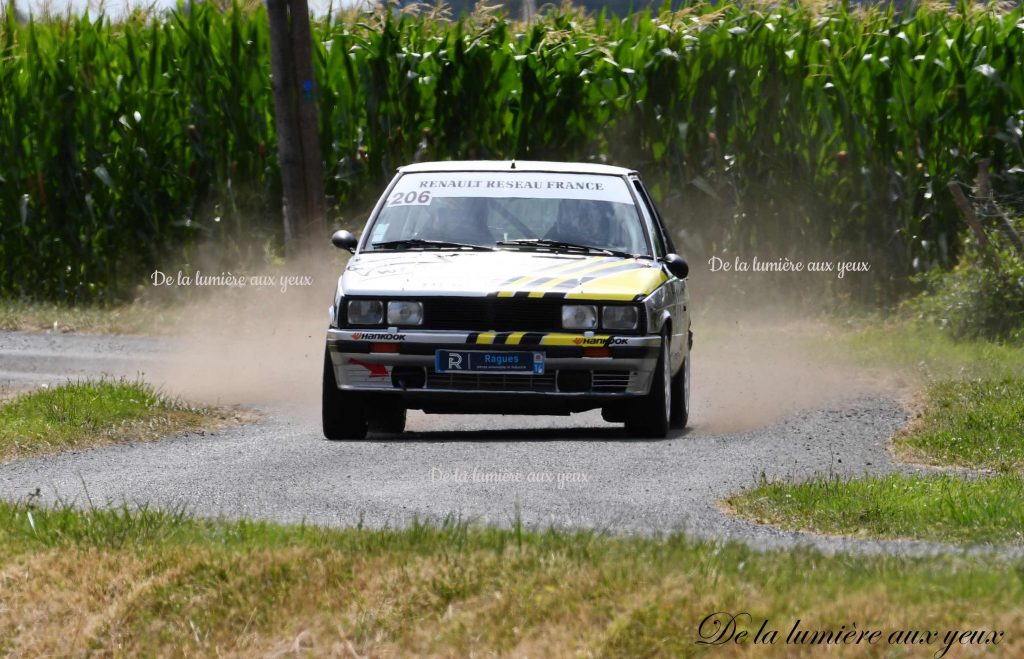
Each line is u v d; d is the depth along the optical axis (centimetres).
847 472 3064
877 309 6600
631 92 7106
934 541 2384
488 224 3656
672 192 7100
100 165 7300
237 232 7244
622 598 1862
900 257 6844
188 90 7312
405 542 2173
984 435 3397
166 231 7325
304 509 2642
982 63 6825
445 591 1962
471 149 7256
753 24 7094
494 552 2083
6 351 5647
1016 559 2119
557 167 3822
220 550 2177
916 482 2816
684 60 7100
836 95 6950
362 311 3359
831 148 7031
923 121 6831
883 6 7062
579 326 3309
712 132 7075
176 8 7406
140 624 2005
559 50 7231
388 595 1972
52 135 7312
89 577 2131
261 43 7306
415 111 7250
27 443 3378
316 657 1878
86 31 7438
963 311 5522
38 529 2377
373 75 7238
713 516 2572
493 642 1814
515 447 3312
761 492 2725
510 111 7288
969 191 6688
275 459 3184
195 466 3130
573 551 2062
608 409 3681
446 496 2745
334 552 2136
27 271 7400
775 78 7031
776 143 7031
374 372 3353
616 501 2698
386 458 3170
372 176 7262
